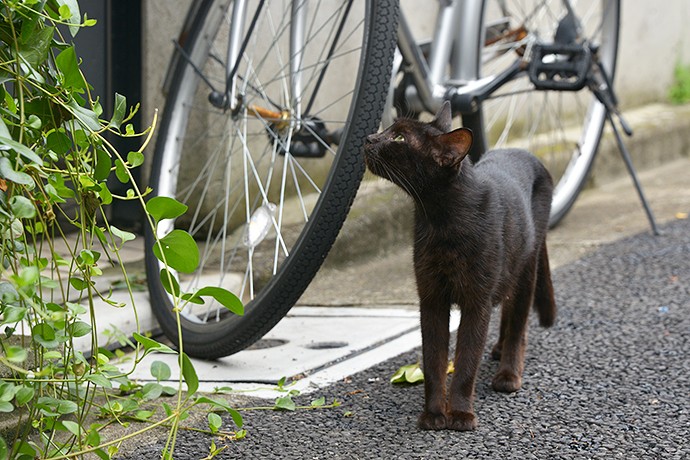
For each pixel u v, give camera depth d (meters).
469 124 5.14
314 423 3.18
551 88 5.19
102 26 5.09
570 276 4.96
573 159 6.21
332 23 4.41
